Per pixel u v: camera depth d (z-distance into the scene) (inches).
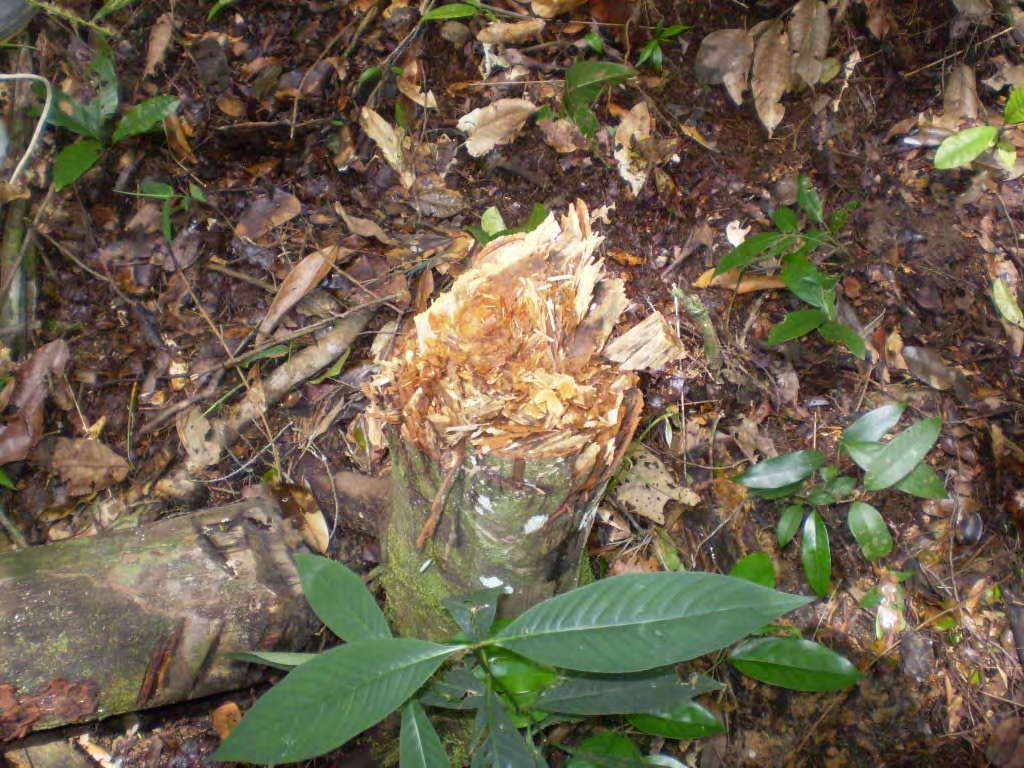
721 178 45.0
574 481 25.9
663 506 39.0
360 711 24.1
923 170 46.8
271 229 42.0
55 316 40.4
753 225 44.2
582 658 24.3
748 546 38.9
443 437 25.4
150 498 37.4
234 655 28.5
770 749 36.3
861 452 36.2
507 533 26.6
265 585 31.0
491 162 44.5
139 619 29.5
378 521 36.4
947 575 39.1
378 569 35.6
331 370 39.3
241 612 30.5
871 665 37.3
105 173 42.3
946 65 48.1
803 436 40.9
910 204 45.9
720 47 45.9
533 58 46.2
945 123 47.4
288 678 24.1
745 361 41.9
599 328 26.4
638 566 38.3
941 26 48.6
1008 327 43.8
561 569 29.4
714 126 46.1
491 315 25.4
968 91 47.3
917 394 41.8
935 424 35.8
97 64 40.9
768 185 45.0
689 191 44.8
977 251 45.3
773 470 36.7
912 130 47.3
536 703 29.4
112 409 38.6
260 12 45.1
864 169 46.1
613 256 43.2
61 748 31.9
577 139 44.7
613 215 44.1
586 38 45.8
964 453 40.9
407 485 28.2
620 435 26.5
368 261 41.4
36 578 29.4
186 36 44.2
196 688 30.6
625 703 29.1
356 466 38.0
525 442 24.8
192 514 32.6
